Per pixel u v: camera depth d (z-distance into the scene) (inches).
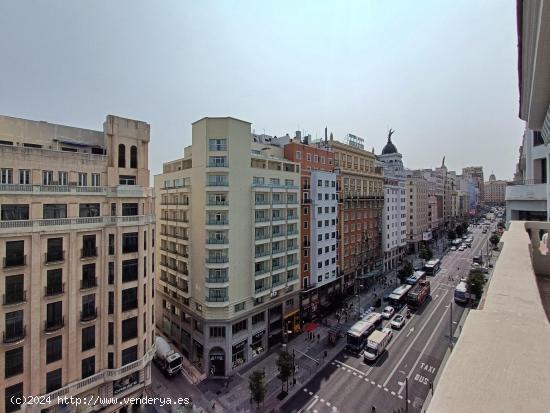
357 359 1601.9
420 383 1386.6
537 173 1047.0
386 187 3110.2
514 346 104.3
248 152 1635.1
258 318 1708.9
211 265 1504.7
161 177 1984.5
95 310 1165.7
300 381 1430.9
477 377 87.6
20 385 976.9
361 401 1282.0
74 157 1168.2
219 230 1521.9
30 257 1003.3
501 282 172.9
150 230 1342.3
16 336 968.3
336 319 2119.8
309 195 2064.5
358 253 2637.8
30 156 1059.9
